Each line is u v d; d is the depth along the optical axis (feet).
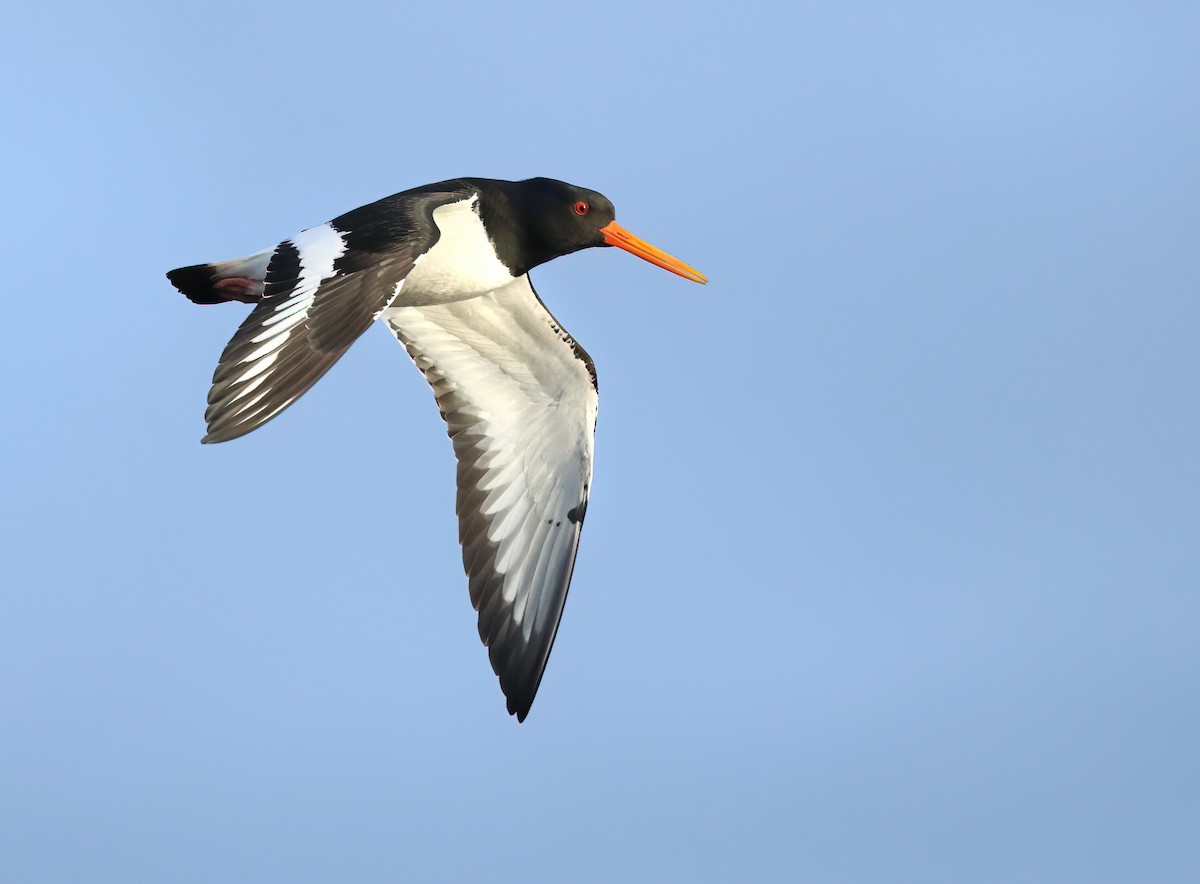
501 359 51.06
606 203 51.88
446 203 46.29
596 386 50.39
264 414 38.09
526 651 49.73
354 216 42.91
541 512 50.72
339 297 40.27
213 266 46.60
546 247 51.16
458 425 51.16
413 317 51.29
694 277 52.31
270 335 39.17
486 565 50.29
